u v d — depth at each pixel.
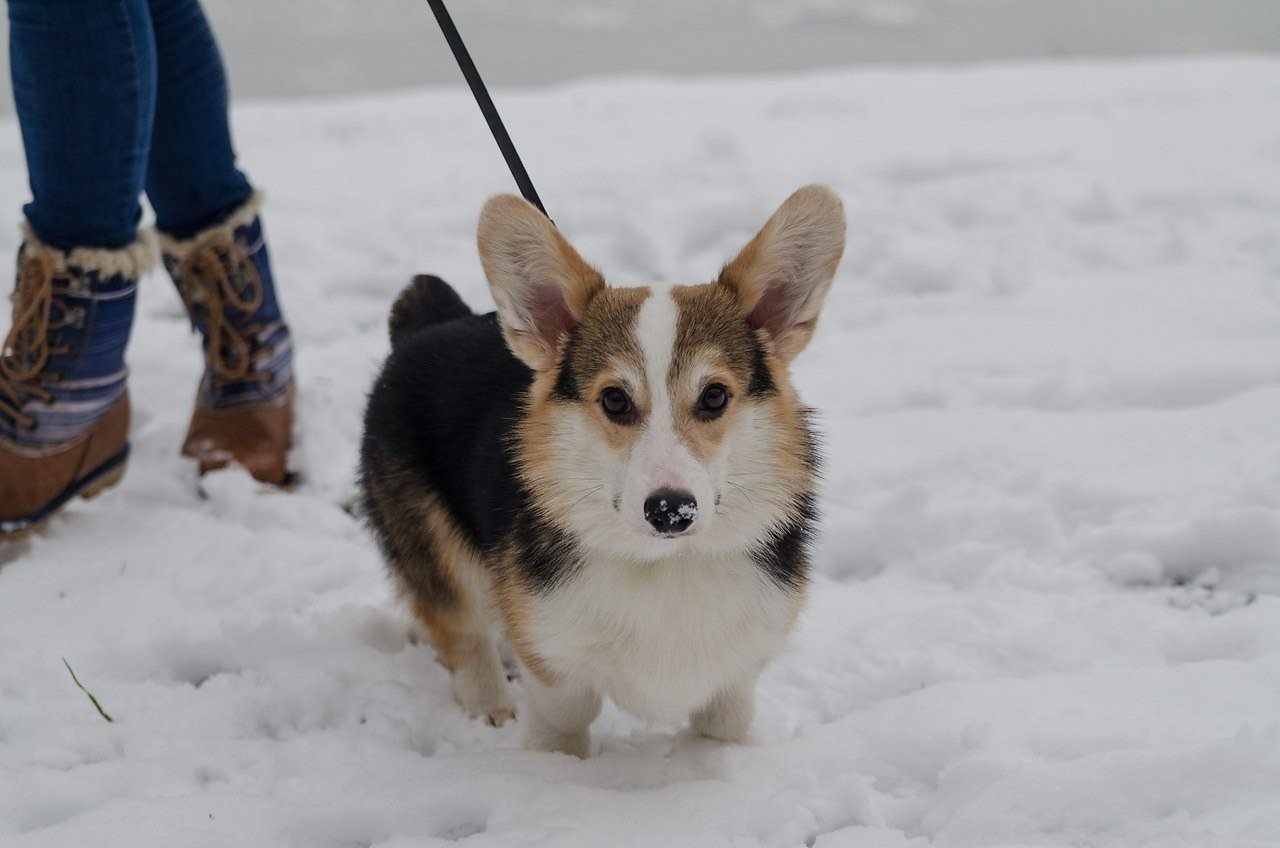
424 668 3.17
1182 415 4.16
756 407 2.50
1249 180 6.81
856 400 4.51
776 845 2.33
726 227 6.26
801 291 2.60
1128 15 17.36
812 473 2.63
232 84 12.63
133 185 3.44
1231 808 2.25
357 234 6.35
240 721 2.86
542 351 2.61
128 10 3.18
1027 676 2.97
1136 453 3.98
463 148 8.37
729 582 2.53
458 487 2.93
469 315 3.50
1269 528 3.40
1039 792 2.32
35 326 3.49
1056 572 3.44
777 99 10.09
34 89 3.18
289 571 3.49
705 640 2.53
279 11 15.57
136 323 5.29
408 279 5.72
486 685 3.06
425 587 3.05
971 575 3.49
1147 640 3.05
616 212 6.33
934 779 2.57
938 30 16.89
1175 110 9.03
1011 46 15.86
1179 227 6.11
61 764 2.63
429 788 2.50
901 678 3.00
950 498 3.82
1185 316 5.02
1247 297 5.14
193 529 3.70
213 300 3.96
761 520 2.51
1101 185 6.43
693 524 2.24
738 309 2.59
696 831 2.35
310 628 3.21
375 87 12.92
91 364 3.56
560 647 2.55
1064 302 5.32
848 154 7.69
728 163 7.38
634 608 2.49
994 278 5.54
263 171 7.77
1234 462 3.83
